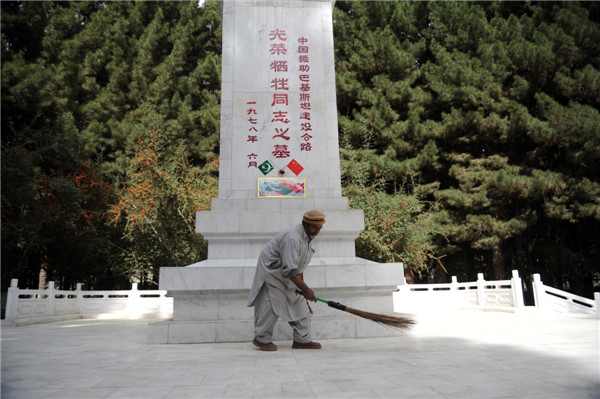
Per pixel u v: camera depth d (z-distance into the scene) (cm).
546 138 1325
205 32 1936
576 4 1364
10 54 1210
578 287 1484
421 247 1230
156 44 1714
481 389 222
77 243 1284
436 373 266
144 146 1341
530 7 1509
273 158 614
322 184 612
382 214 1181
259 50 652
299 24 668
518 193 1348
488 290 1070
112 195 1295
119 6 1806
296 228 396
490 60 1432
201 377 269
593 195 1251
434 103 1578
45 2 1418
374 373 270
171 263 1295
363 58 1641
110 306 1147
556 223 1444
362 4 1722
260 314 397
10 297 848
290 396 215
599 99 1313
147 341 475
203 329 478
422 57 1766
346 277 514
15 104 1179
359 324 493
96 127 1502
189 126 1620
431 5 1591
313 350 389
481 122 1401
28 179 1090
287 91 639
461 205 1422
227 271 507
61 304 1045
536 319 730
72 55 1521
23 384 253
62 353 400
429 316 835
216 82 1808
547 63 1348
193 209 1203
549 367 282
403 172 1469
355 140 1589
